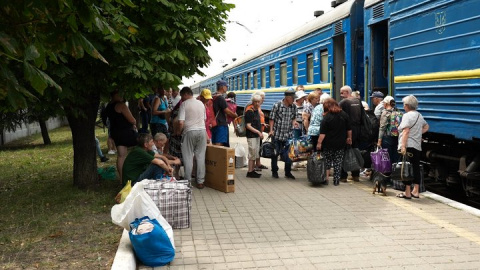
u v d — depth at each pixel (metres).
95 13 3.55
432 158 8.79
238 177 9.73
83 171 8.30
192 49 7.57
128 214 4.82
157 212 5.07
